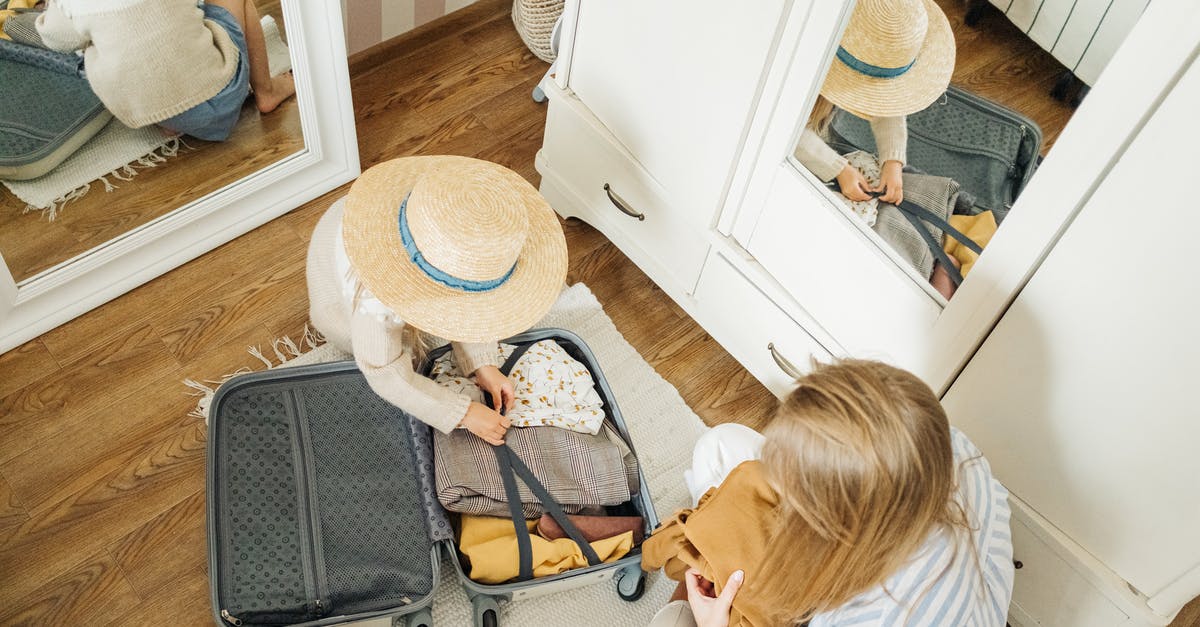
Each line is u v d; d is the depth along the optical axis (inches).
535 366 70.7
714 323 79.9
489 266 57.1
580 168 81.5
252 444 65.4
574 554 65.9
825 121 59.5
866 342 67.1
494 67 99.0
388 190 61.4
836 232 63.8
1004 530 50.5
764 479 50.6
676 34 64.4
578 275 86.4
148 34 66.1
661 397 80.0
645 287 86.8
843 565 44.2
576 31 72.2
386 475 66.7
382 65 96.6
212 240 80.7
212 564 59.9
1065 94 47.5
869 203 60.6
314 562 61.7
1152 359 50.8
